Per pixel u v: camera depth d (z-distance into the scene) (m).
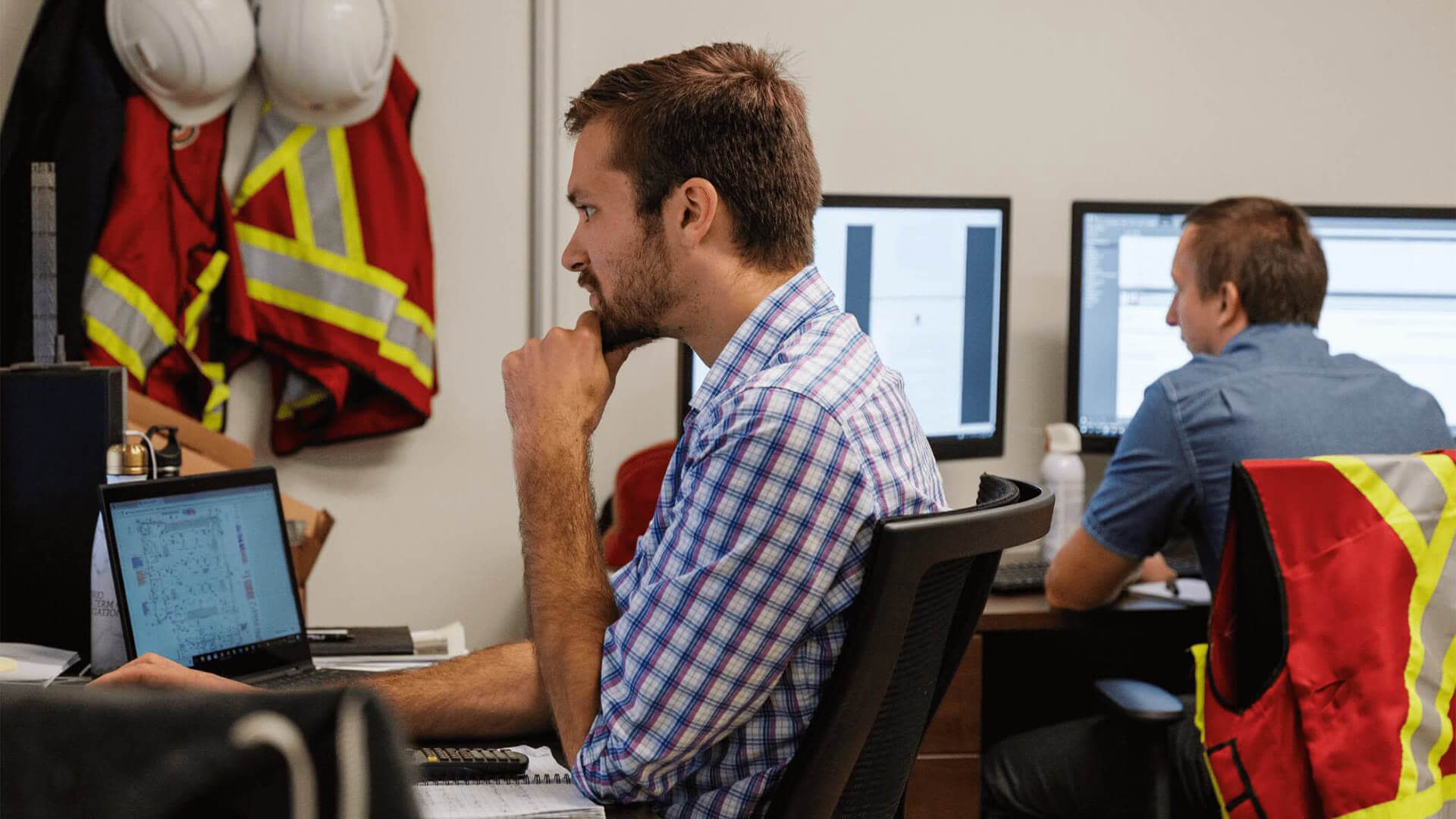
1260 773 1.58
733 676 1.07
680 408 2.48
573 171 1.26
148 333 2.26
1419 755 1.52
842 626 1.11
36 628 1.55
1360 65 2.94
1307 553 1.57
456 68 2.54
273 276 2.39
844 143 2.71
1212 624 1.67
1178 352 2.64
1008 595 2.22
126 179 2.23
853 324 1.21
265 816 0.36
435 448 2.59
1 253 2.21
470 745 1.31
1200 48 2.86
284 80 2.30
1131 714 1.75
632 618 1.12
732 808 1.11
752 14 2.65
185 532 1.50
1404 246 2.66
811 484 1.06
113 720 0.37
